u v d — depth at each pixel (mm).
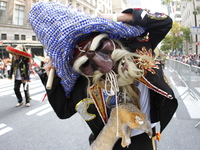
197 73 4559
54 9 808
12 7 23328
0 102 5238
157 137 1158
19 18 24516
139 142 1034
